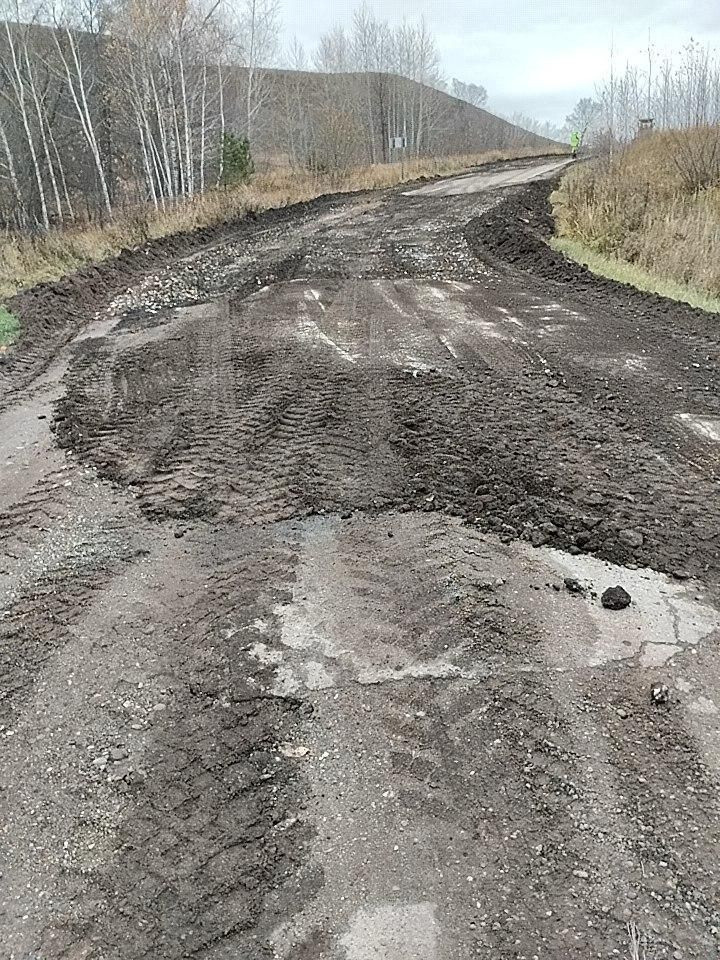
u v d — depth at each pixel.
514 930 2.20
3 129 24.34
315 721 3.02
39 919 2.33
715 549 4.08
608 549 4.09
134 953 2.21
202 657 3.43
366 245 14.23
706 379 6.60
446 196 21.14
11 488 5.12
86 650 3.52
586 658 3.30
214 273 12.33
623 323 8.51
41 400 6.82
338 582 3.90
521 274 11.41
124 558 4.25
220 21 29.86
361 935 2.21
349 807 2.64
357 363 7.14
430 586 3.81
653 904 2.27
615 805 2.60
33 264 12.60
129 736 3.02
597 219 13.27
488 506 4.53
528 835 2.50
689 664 3.26
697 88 17.72
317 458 5.24
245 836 2.55
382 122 48.66
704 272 10.49
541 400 6.13
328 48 52.41
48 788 2.80
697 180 14.30
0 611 3.84
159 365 7.54
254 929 2.25
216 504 4.74
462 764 2.79
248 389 6.65
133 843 2.56
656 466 4.99
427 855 2.45
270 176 28.64
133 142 30.62
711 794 2.64
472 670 3.25
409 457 5.19
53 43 27.53
